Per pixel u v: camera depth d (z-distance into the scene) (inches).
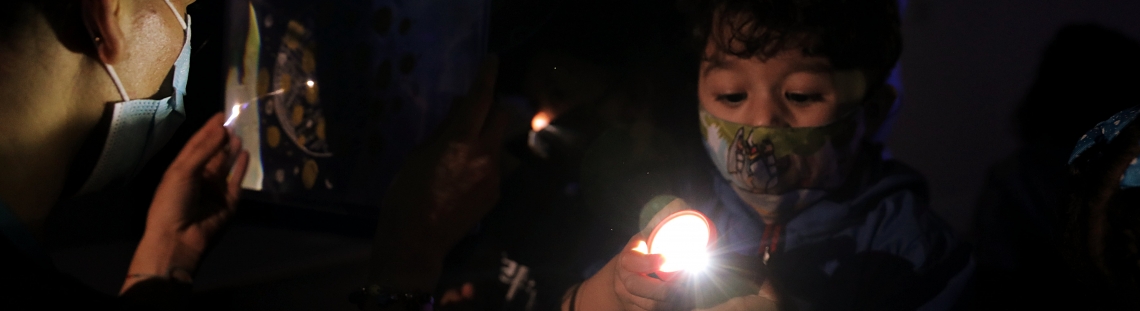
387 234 33.7
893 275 29.9
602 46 33.4
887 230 30.5
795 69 29.2
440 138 34.8
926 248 29.9
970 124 34.8
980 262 34.0
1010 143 34.0
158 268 27.3
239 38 45.9
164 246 27.8
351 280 42.3
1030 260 32.6
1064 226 23.4
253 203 47.4
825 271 30.5
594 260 33.4
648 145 33.4
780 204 30.7
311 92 44.9
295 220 46.4
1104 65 32.8
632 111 33.4
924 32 35.3
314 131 45.1
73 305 21.1
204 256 28.8
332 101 44.6
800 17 28.7
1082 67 32.9
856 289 30.0
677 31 32.3
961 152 34.9
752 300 25.8
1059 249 24.1
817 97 29.4
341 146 44.6
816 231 30.6
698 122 33.2
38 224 23.6
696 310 25.8
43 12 21.9
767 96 29.6
